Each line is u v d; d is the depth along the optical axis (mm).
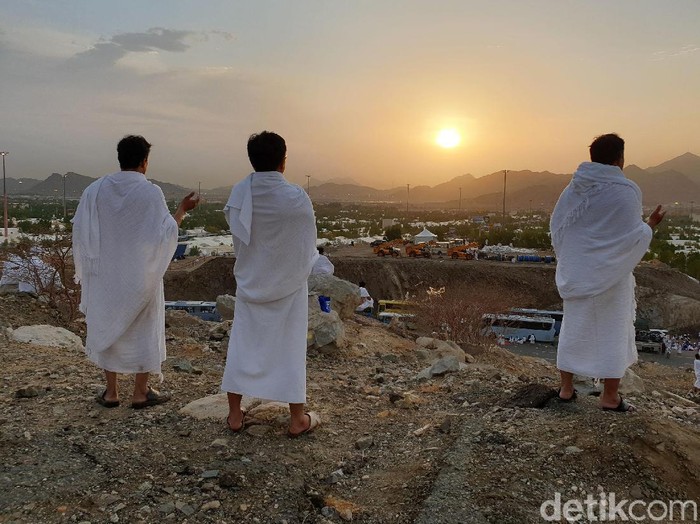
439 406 5605
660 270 50906
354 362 7973
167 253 4430
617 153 4453
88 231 4363
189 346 7969
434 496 3381
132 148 4355
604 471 3697
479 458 3893
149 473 3553
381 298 46000
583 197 4504
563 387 4875
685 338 38156
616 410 4609
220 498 3312
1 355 6375
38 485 3281
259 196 3908
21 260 9703
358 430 4816
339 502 3443
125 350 4535
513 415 4746
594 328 4531
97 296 4391
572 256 4555
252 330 4078
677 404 6824
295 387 4066
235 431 4328
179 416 4625
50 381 5441
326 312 9078
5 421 4293
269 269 3963
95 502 3158
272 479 3578
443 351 9508
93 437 4066
